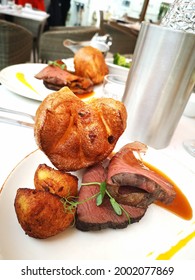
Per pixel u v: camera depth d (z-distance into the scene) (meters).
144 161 0.27
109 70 0.58
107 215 0.19
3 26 0.92
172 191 0.20
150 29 0.25
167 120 0.30
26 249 0.16
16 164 0.23
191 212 0.23
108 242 0.18
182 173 0.26
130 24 1.75
